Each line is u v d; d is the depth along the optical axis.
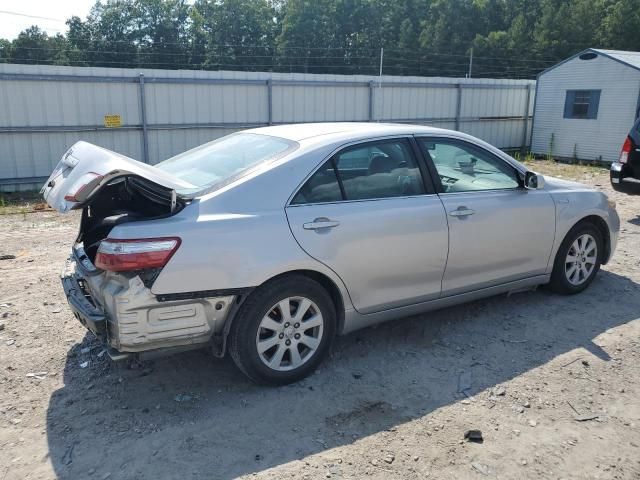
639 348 4.27
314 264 3.63
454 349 4.26
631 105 16.92
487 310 4.98
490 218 4.45
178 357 4.13
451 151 4.43
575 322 4.73
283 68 59.69
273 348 3.67
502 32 58.31
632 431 3.25
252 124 16.05
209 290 3.31
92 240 3.96
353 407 3.49
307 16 60.78
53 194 3.40
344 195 3.85
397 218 3.96
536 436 3.20
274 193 3.59
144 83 14.22
